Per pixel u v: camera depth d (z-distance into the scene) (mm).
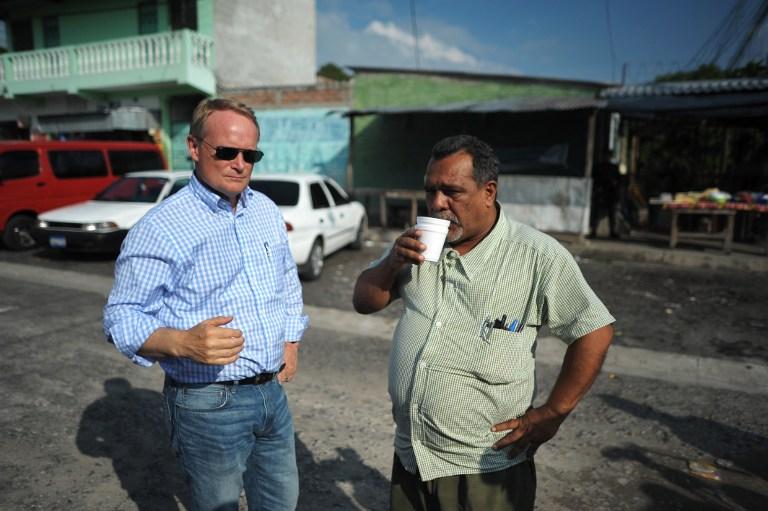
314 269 7613
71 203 9820
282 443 1967
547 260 1560
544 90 11461
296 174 8016
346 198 9273
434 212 1620
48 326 5344
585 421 3504
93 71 15812
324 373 4312
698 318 5938
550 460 3043
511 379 1606
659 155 14797
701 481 2846
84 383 4027
